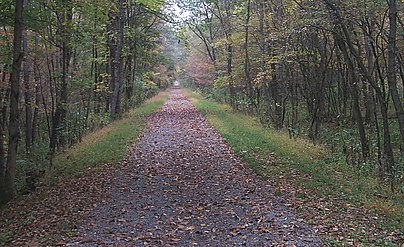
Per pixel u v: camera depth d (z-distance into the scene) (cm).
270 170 1238
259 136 1833
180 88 9094
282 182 1114
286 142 1689
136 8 3167
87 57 2527
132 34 3011
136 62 3700
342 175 1205
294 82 2581
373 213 859
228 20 3241
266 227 784
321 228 768
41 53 1930
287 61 2044
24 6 1336
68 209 976
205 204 955
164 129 2277
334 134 2025
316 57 2023
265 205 925
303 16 1540
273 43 2212
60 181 1274
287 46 1991
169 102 4612
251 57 2923
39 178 1299
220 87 3625
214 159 1454
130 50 3150
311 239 715
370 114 2038
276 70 2303
